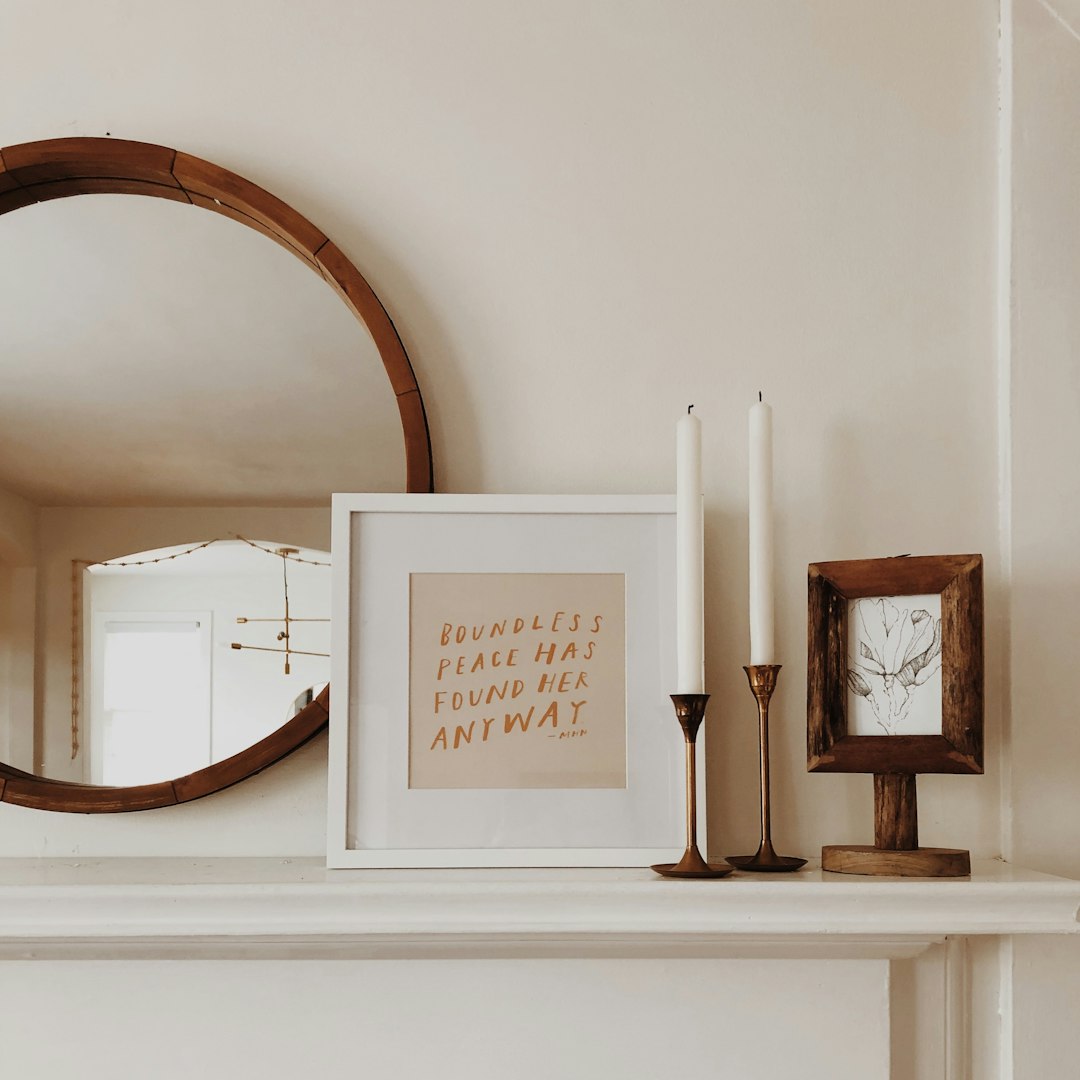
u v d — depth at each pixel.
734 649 1.04
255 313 1.06
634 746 0.96
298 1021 0.99
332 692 0.95
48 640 1.03
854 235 1.08
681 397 1.06
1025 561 1.04
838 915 0.87
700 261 1.07
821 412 1.06
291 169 1.07
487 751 0.96
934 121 1.09
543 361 1.06
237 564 1.04
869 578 0.93
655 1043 0.99
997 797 1.03
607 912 0.87
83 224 1.07
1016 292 1.07
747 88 1.09
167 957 0.96
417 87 1.08
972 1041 1.00
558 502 0.99
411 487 1.01
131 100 1.07
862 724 0.93
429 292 1.07
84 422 1.05
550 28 1.09
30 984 0.99
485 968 0.99
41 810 1.02
